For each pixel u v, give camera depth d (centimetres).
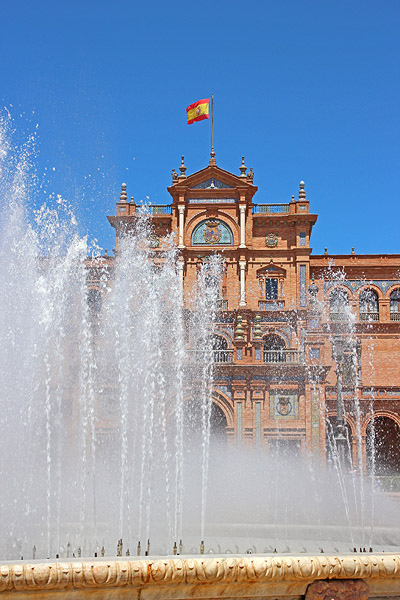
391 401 5116
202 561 921
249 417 4450
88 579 887
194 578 910
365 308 6209
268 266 6091
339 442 3403
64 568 888
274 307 5997
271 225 6184
